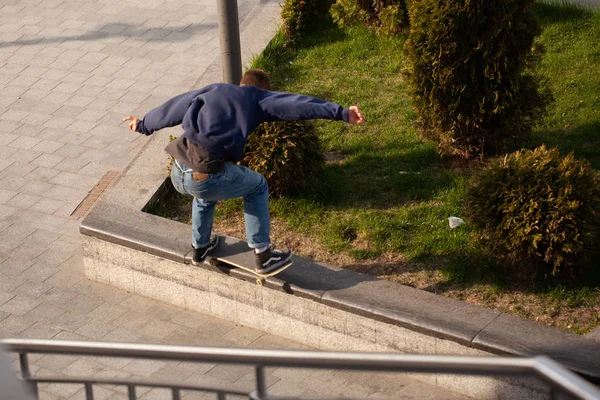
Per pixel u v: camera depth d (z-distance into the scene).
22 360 4.03
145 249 7.06
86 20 12.59
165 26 12.28
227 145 5.60
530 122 8.17
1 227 8.43
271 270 6.30
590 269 6.75
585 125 8.80
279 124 7.66
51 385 6.38
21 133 10.01
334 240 7.40
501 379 5.82
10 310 7.27
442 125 8.07
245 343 6.75
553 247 6.36
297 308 6.54
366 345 6.30
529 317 6.41
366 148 8.74
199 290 7.02
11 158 9.55
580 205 6.29
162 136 8.97
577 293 6.59
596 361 5.43
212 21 12.35
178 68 11.18
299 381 6.32
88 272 7.60
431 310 6.06
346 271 6.60
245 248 6.63
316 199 7.95
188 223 7.82
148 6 12.89
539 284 6.70
